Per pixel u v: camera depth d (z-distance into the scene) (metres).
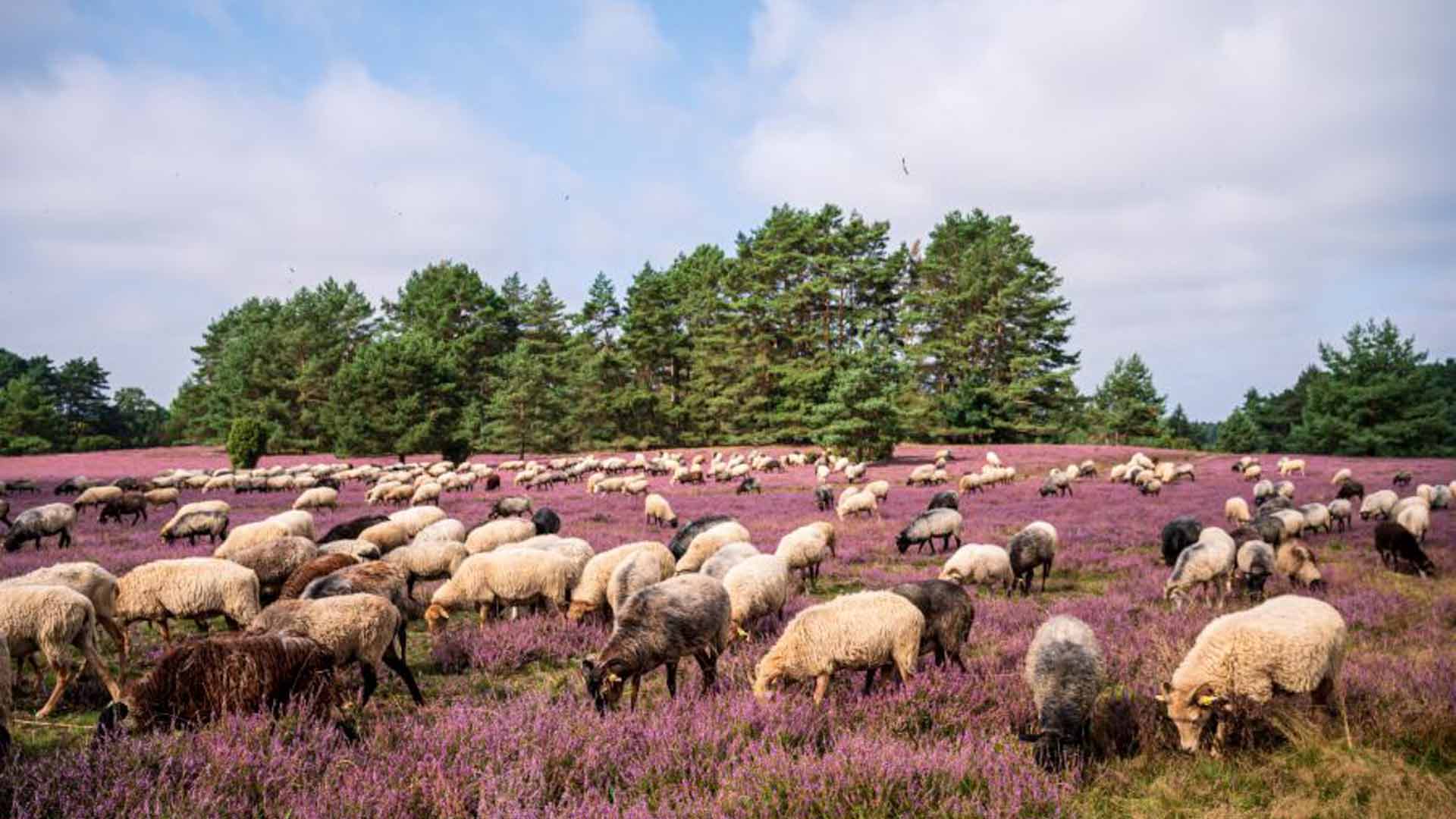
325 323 94.12
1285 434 101.56
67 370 118.12
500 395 79.50
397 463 64.31
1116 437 93.19
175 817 4.60
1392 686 7.07
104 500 27.38
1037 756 5.74
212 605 9.04
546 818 4.65
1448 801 5.13
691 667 9.01
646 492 38.44
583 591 10.95
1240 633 6.27
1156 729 6.35
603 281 96.06
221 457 72.00
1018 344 82.69
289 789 5.04
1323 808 5.21
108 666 8.36
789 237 82.00
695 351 83.44
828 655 7.27
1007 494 35.16
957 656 8.40
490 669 8.91
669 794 5.22
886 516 26.47
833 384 58.38
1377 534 15.14
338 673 8.02
